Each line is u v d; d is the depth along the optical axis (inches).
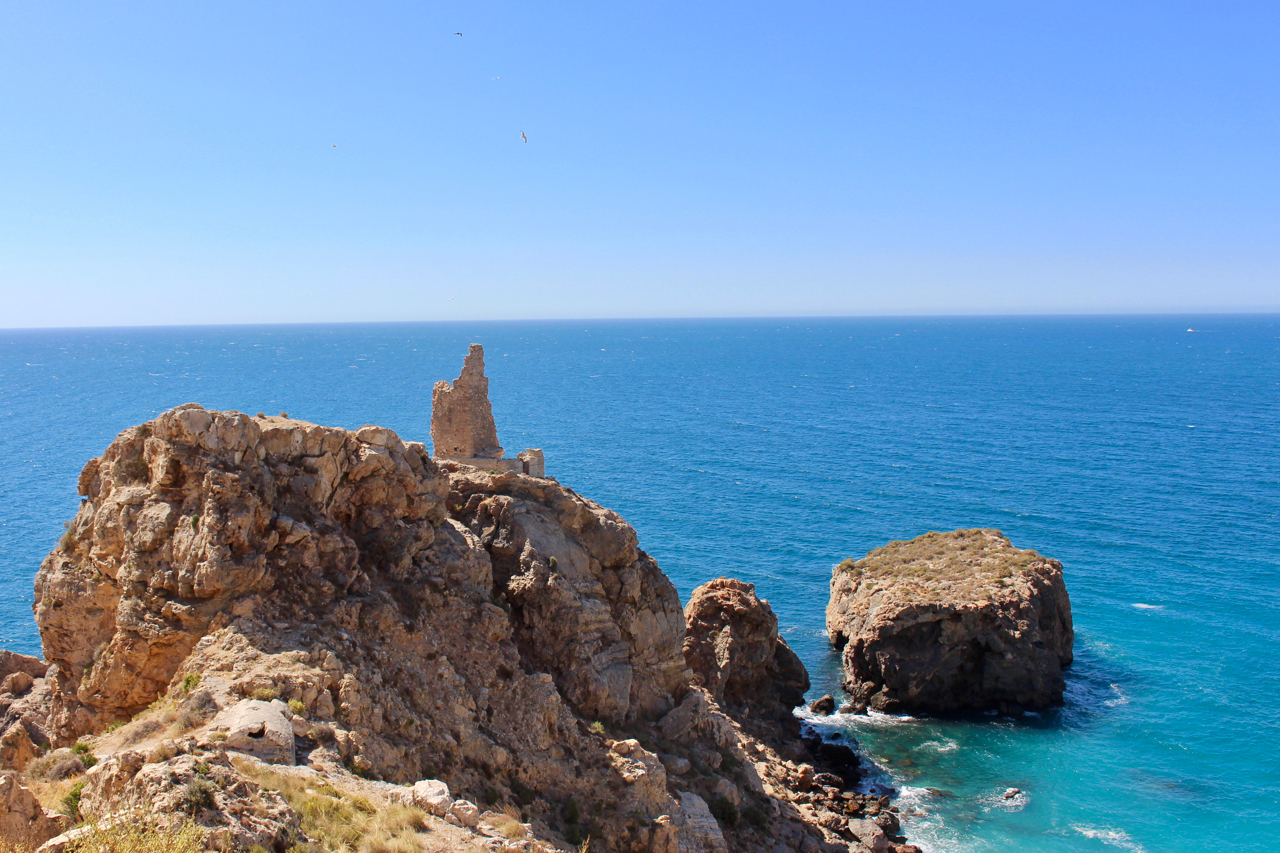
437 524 1753.2
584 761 1553.9
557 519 1964.8
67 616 1453.0
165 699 1245.1
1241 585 4062.5
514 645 1679.4
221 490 1374.3
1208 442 7790.4
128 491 1443.2
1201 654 3336.6
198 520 1369.3
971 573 3238.2
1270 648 3376.0
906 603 3002.0
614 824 1449.3
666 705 1989.4
